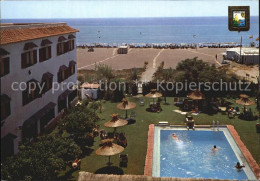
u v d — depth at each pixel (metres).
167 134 29.03
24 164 14.80
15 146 21.52
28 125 23.64
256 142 25.91
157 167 22.38
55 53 31.36
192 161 23.44
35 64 26.06
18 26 24.72
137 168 21.44
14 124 22.19
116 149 21.19
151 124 31.06
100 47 110.25
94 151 24.58
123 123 27.12
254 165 21.78
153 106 36.41
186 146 26.20
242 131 28.61
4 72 20.84
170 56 83.94
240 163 22.78
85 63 75.19
